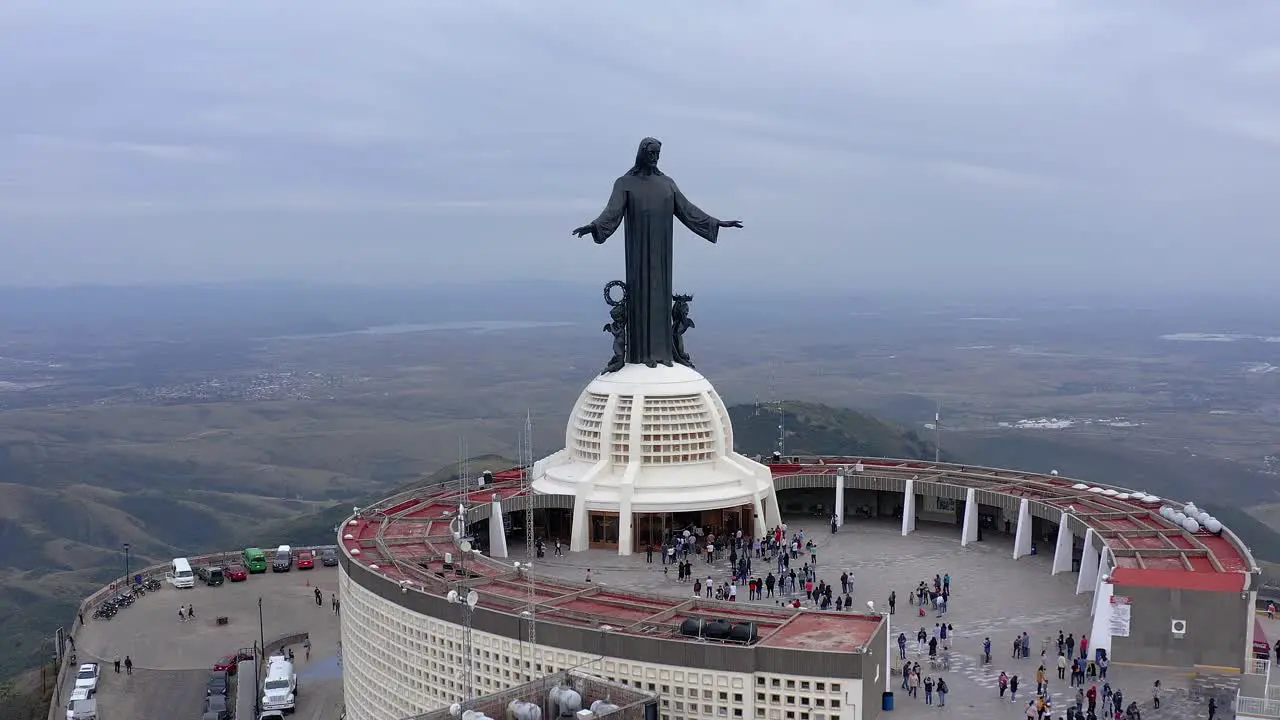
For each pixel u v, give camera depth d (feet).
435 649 362.33
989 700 343.67
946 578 447.42
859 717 297.53
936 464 639.35
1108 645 376.27
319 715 470.39
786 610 343.67
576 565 508.53
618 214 559.79
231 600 634.02
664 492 532.32
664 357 570.87
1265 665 368.48
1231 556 412.98
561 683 310.45
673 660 310.86
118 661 525.75
